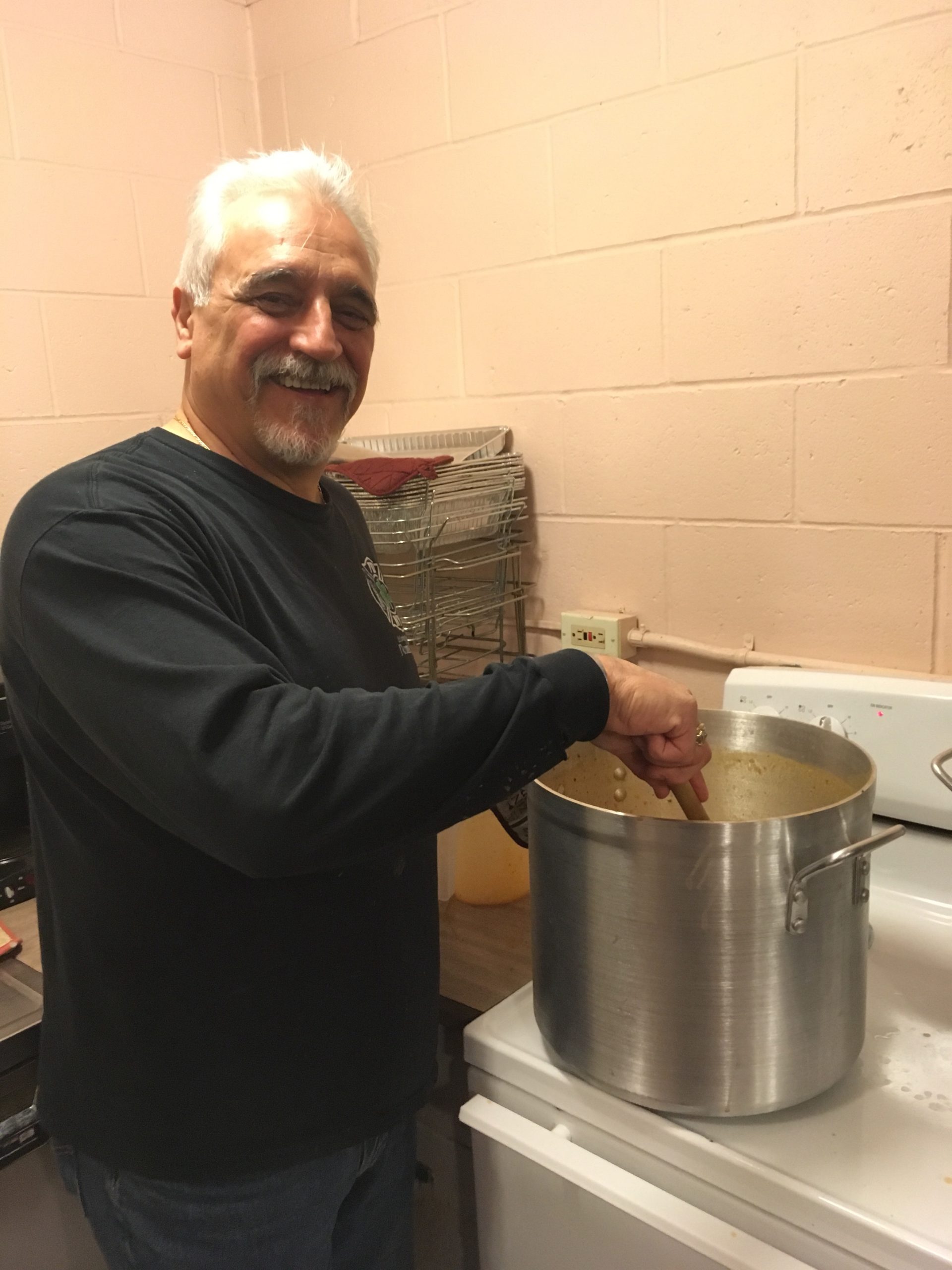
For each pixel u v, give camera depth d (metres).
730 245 1.33
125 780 0.76
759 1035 0.80
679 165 1.36
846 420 1.29
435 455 1.58
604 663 0.79
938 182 1.17
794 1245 0.77
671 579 1.48
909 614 1.28
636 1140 0.86
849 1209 0.74
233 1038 0.84
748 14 1.26
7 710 1.31
